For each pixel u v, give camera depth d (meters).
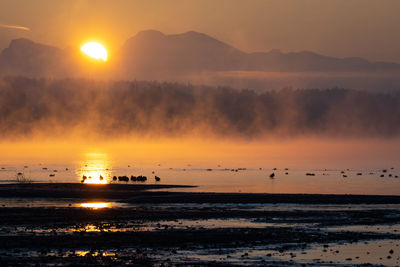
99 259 76.38
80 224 102.31
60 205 129.25
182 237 91.00
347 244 87.25
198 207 126.00
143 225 101.69
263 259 77.69
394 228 100.88
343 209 123.62
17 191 149.50
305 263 75.94
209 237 91.19
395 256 80.31
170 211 119.31
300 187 176.12
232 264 74.88
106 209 121.75
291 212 118.62
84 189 158.00
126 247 83.88
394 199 137.38
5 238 89.00
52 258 76.62
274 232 95.88
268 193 150.25
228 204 130.50
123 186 165.88
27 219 107.25
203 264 74.62
